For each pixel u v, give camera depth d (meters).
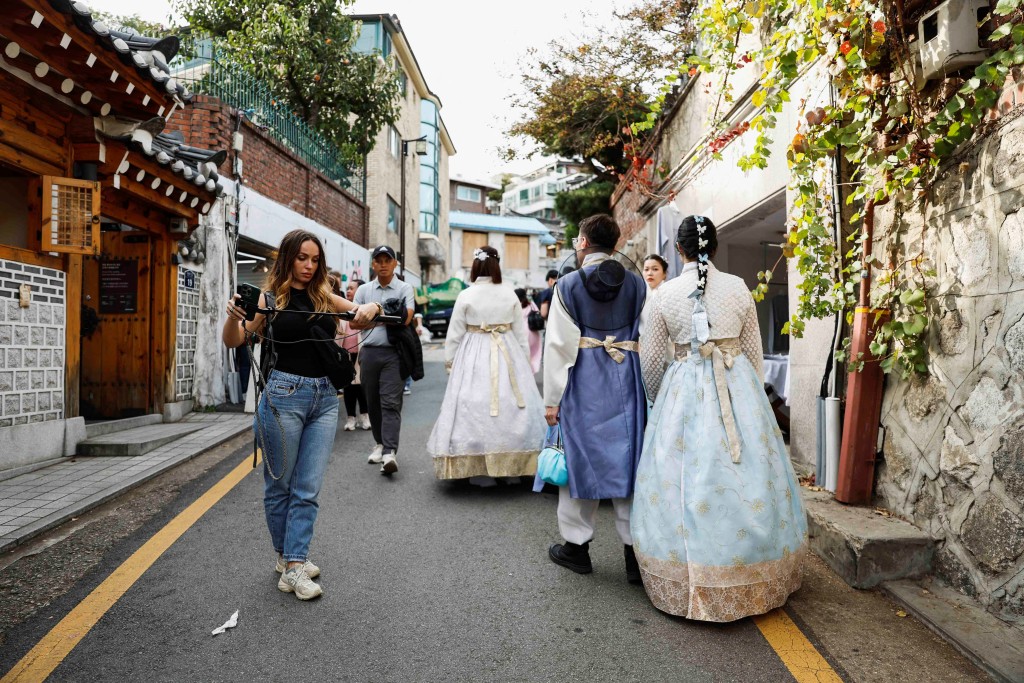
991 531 2.86
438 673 2.51
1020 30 2.57
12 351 5.38
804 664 2.56
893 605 3.06
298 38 14.03
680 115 9.20
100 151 6.04
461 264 41.81
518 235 43.75
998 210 2.89
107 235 7.98
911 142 3.32
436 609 3.05
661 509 2.95
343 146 16.84
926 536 3.25
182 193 7.54
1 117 5.16
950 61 2.99
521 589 3.27
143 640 2.76
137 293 7.93
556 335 3.41
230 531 4.09
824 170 4.25
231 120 10.09
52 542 3.92
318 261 3.30
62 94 5.61
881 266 3.79
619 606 3.08
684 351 3.15
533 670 2.53
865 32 3.41
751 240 8.36
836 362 4.22
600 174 13.79
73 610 3.04
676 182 9.45
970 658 2.57
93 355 7.95
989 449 2.90
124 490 4.92
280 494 3.30
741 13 4.27
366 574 3.45
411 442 6.78
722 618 2.80
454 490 5.03
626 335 3.50
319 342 3.22
